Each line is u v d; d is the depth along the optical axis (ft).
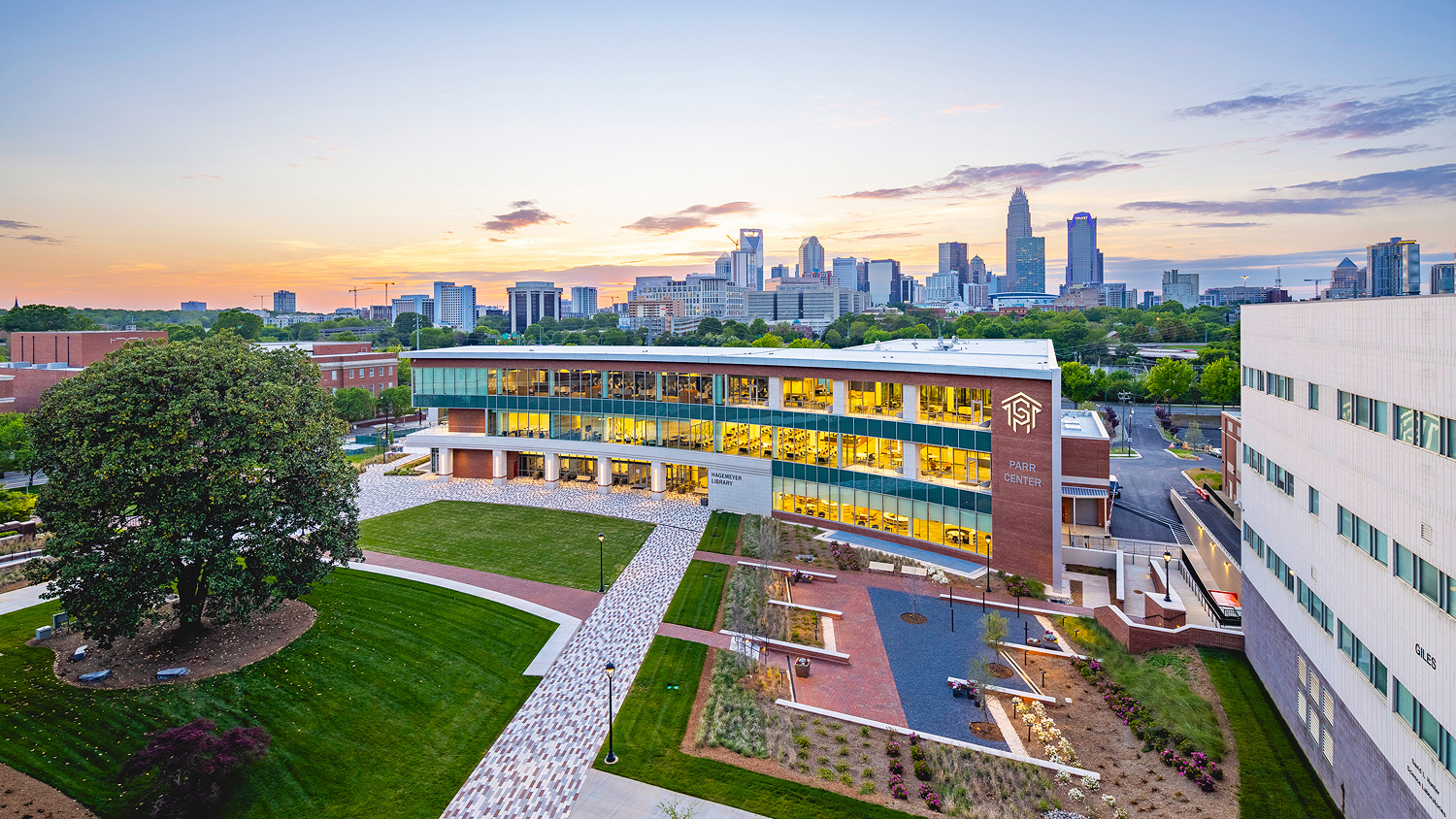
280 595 106.63
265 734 80.12
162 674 97.19
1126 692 98.48
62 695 93.04
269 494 101.91
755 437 187.21
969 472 151.02
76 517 95.14
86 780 78.48
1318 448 82.79
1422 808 60.23
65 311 496.23
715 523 179.22
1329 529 79.87
